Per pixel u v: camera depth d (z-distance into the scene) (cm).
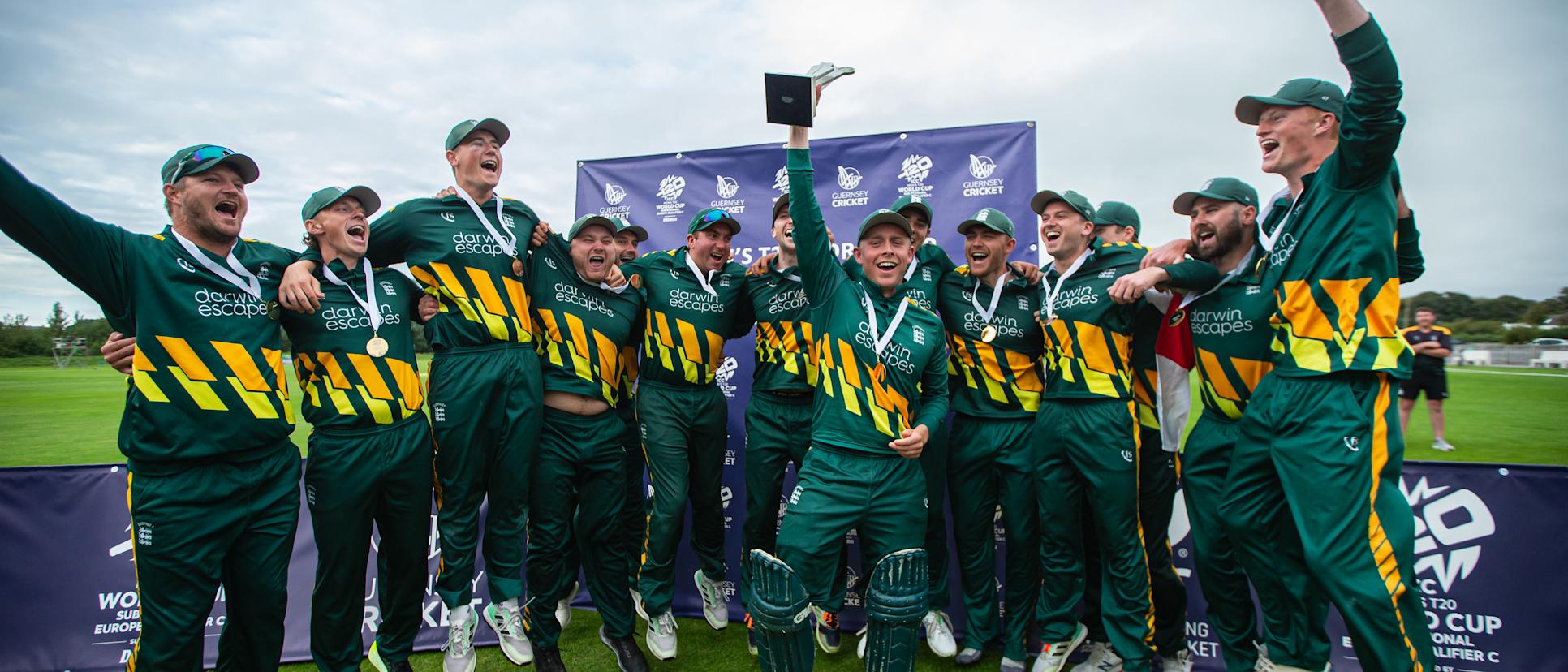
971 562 376
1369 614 242
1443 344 945
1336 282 258
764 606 281
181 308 267
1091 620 372
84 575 370
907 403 310
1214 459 320
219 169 273
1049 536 349
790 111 297
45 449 1059
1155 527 361
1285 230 280
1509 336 5191
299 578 393
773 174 477
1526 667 325
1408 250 304
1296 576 292
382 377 310
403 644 336
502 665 379
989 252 363
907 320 319
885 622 285
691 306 388
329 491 300
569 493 361
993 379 369
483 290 335
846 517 299
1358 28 227
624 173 502
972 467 372
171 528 262
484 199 351
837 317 316
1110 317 341
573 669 370
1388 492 254
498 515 342
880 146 459
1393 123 234
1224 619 325
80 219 248
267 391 282
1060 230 350
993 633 375
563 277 368
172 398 263
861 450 303
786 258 389
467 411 328
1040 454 351
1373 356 250
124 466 382
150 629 264
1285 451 267
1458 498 342
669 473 376
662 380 386
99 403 1742
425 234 336
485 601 411
